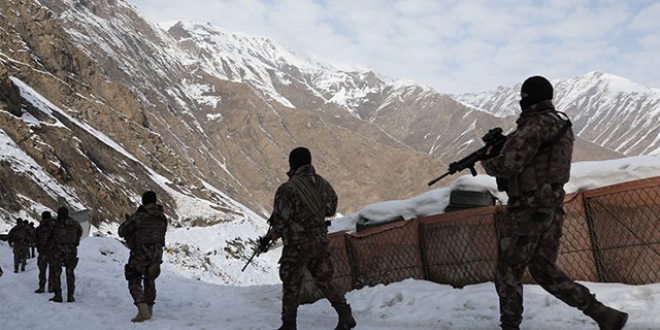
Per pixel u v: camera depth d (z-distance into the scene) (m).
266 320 6.20
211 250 39.28
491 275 6.39
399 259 7.27
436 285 6.72
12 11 81.62
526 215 3.66
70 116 69.06
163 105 133.25
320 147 150.62
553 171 3.63
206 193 79.38
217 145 140.12
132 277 7.10
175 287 11.52
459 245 6.70
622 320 3.56
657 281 5.29
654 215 5.37
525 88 3.77
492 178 7.43
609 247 5.61
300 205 4.72
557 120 3.64
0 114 47.28
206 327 5.55
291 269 4.73
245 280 34.16
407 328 4.87
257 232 50.03
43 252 11.18
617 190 5.59
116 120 76.75
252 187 131.00
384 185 146.62
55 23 89.06
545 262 3.73
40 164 47.19
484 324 4.71
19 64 69.50
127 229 7.31
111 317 6.86
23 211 38.06
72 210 43.09
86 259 17.81
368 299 6.70
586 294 3.66
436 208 8.12
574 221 5.84
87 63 88.56
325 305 7.17
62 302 9.30
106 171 60.44
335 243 7.93
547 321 4.43
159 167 74.81
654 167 5.99
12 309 7.39
